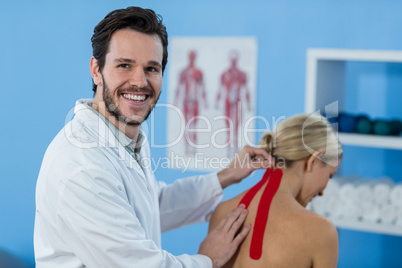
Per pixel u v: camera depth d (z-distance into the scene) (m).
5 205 3.77
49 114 3.67
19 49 3.68
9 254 3.38
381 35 3.07
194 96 3.44
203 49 3.41
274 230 1.51
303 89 3.25
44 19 3.62
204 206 1.92
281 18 3.25
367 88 3.10
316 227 1.47
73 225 1.35
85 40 3.58
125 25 1.43
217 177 1.90
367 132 2.55
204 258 1.49
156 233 1.64
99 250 1.35
